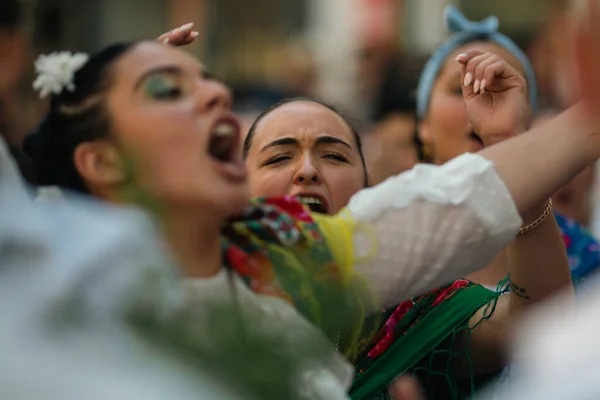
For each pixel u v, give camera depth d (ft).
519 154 7.28
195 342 6.05
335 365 6.98
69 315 5.18
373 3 33.14
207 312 6.53
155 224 6.47
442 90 12.26
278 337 6.68
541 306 8.51
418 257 7.20
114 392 4.93
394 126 16.58
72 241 5.37
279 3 35.45
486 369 9.27
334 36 33.27
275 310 6.95
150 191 6.74
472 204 7.16
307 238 7.24
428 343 8.96
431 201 7.20
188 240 6.81
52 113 7.11
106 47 7.20
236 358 6.36
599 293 6.02
